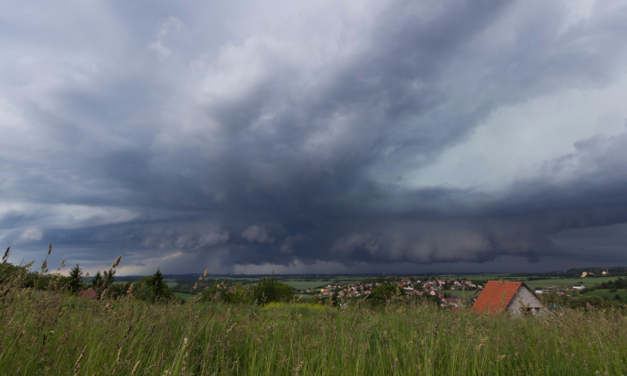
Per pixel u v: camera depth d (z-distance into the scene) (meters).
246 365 4.82
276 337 5.48
